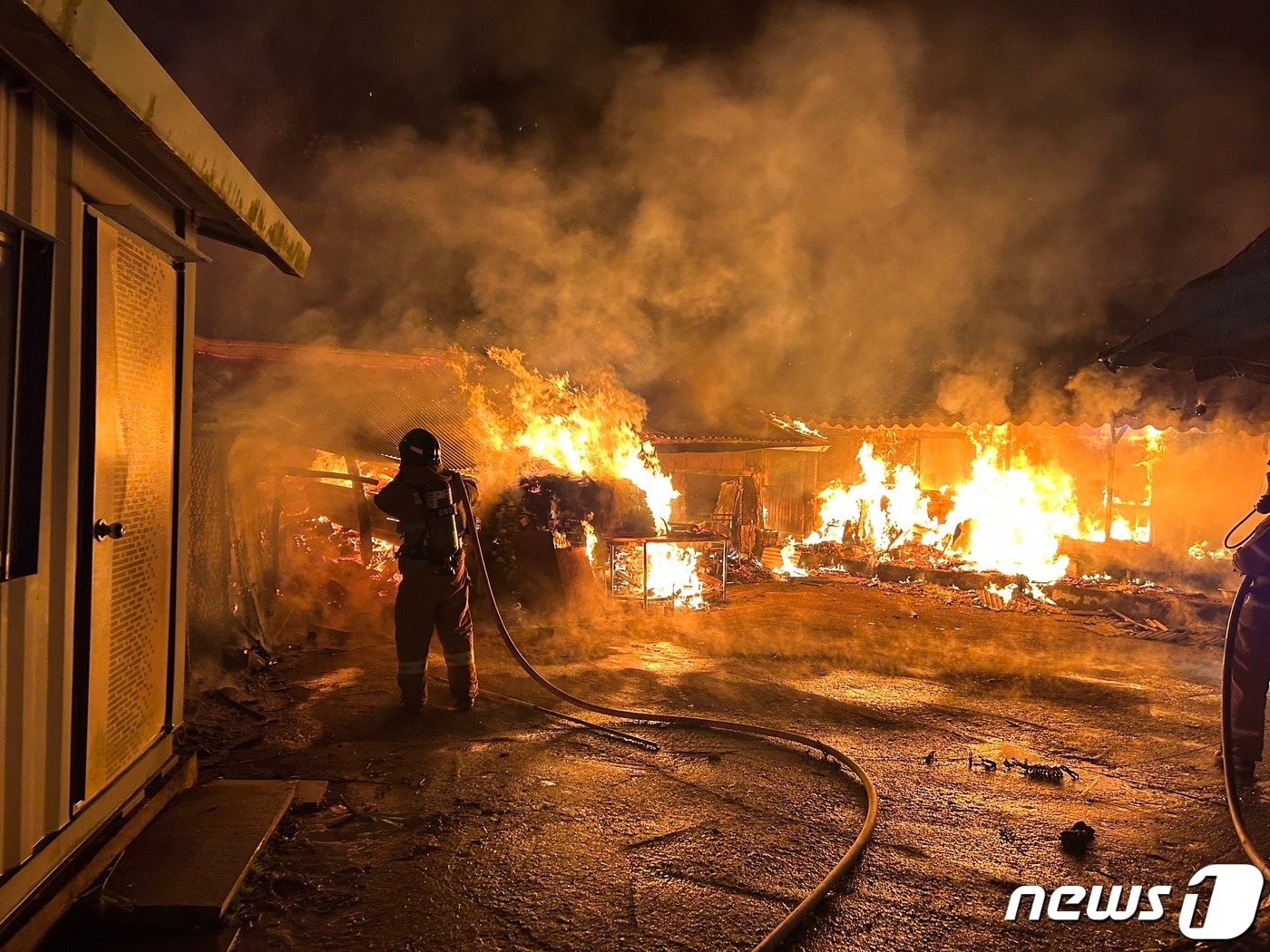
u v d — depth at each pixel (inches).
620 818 159.5
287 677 257.0
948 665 296.5
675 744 204.1
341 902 126.7
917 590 465.7
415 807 162.1
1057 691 265.9
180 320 152.0
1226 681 174.2
